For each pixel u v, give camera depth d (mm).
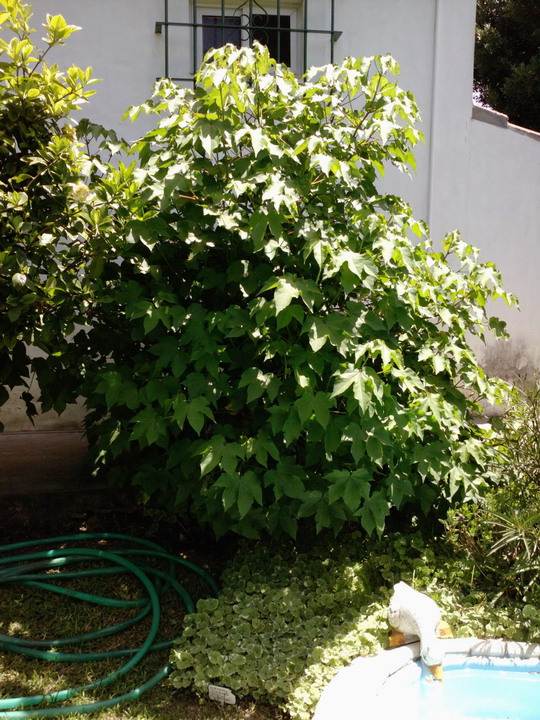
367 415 2824
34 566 3258
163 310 2875
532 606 2643
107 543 3691
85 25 4875
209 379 2963
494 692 2453
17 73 3055
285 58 5355
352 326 2756
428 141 5441
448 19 5305
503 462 3301
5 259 2807
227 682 2477
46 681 2650
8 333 3043
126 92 4965
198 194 3047
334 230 2986
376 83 3238
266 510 3098
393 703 2283
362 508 2793
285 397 2910
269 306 2750
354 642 2531
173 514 3559
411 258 3004
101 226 2990
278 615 2734
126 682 2648
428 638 2416
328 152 3146
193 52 5121
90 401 3316
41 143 3080
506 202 5695
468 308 3455
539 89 10289
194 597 3229
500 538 3012
